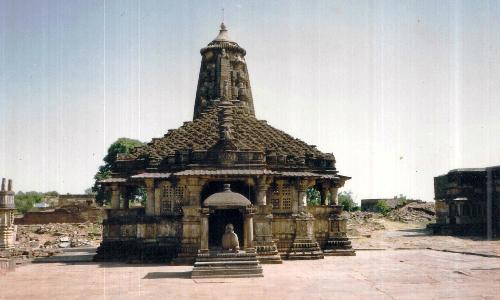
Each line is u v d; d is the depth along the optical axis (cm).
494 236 5409
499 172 5584
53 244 5141
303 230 3400
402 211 8306
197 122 3859
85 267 3025
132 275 2531
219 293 1886
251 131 3762
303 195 3500
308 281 2203
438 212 6819
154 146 3734
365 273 2492
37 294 1948
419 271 2545
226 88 4219
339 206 3728
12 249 4034
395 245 4519
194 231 3116
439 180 6819
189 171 3128
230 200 2550
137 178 3416
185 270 2731
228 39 4466
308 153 3797
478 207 5812
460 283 2089
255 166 3173
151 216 3381
